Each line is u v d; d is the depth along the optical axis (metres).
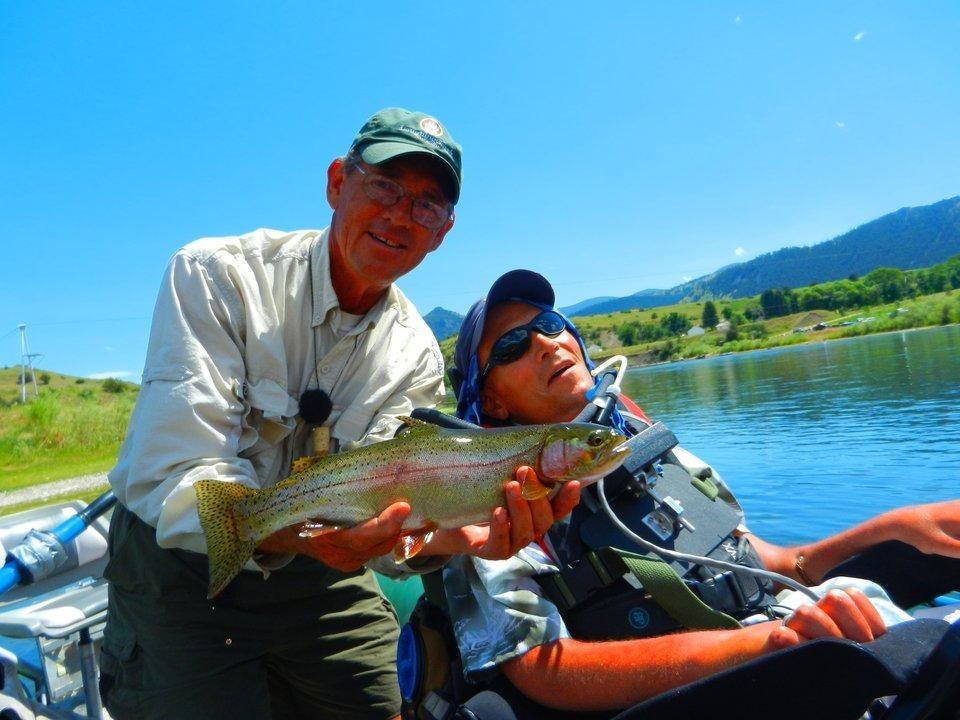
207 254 0.90
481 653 0.68
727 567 0.69
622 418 0.90
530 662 0.66
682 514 0.78
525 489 0.68
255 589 0.95
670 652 0.60
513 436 0.72
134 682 0.96
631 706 0.61
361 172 0.88
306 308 0.96
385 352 1.01
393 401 1.01
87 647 1.04
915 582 0.80
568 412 0.90
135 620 0.95
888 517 0.81
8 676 0.93
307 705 1.05
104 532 1.27
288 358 0.96
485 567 0.72
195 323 0.87
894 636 0.53
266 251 0.96
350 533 0.72
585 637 0.71
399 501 0.72
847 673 0.50
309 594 0.99
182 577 0.91
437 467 0.73
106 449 10.05
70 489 6.55
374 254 0.91
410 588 1.23
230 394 0.88
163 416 0.83
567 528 0.76
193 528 0.80
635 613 0.71
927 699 0.52
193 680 0.92
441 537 0.74
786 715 0.52
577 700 0.63
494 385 0.91
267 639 0.96
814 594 0.67
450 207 0.94
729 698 0.53
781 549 0.88
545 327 0.89
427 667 0.76
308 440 0.97
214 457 0.84
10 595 1.17
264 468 0.94
